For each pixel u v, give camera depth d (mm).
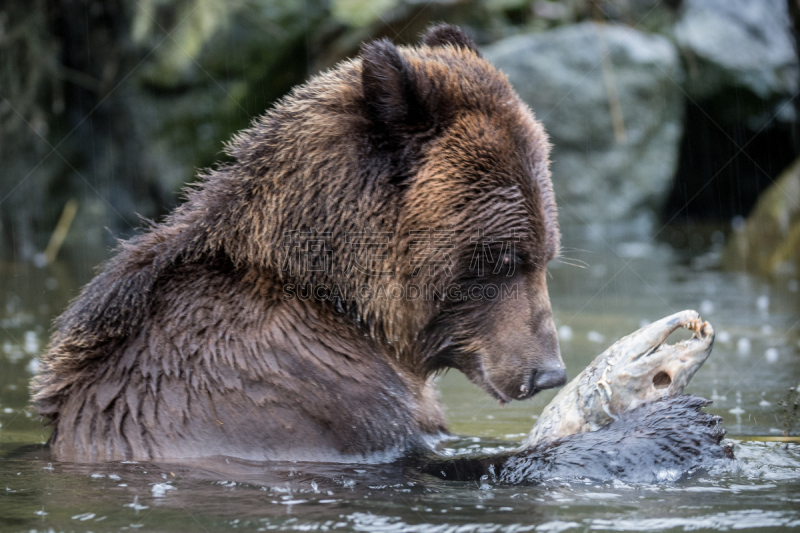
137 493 6746
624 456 7434
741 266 24578
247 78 31984
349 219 7953
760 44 36562
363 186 7969
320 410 7898
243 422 7785
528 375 8172
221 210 8305
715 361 13500
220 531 5840
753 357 13703
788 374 12477
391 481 7234
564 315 18062
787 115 35062
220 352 7906
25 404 11328
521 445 8172
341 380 8031
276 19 31812
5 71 30500
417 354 8586
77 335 8273
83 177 32250
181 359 7930
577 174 33188
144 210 32406
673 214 37094
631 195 33750
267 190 8117
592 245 30391
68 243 31109
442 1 31078
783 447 8508
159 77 32062
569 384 8242
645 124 33750
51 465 7613
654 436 7555
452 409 11555
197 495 6691
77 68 32062
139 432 7832
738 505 6402
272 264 8055
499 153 7977
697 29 36125
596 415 7840
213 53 31922
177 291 8148
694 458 7527
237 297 8070
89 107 32344
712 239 31688
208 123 32031
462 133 7992
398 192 7992
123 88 32219
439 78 8242
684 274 23812
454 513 6246
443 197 7898
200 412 7816
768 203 24781
